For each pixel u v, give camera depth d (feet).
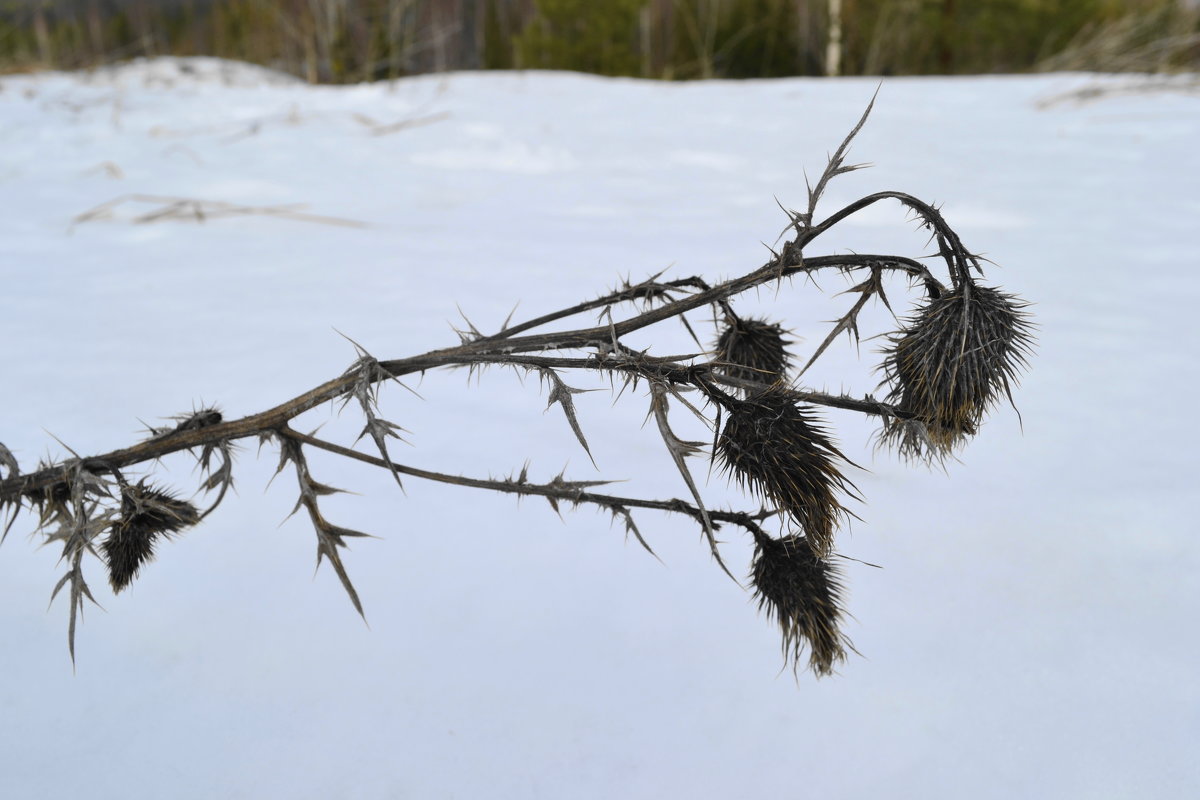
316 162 5.83
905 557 1.75
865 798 1.34
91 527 1.30
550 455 2.10
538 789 1.36
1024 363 1.21
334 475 2.02
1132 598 1.65
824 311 3.03
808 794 1.35
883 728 1.43
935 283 1.18
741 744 1.42
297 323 2.97
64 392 2.45
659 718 1.46
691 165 5.73
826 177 1.19
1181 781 1.34
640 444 2.16
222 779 1.38
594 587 1.71
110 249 3.97
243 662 1.57
